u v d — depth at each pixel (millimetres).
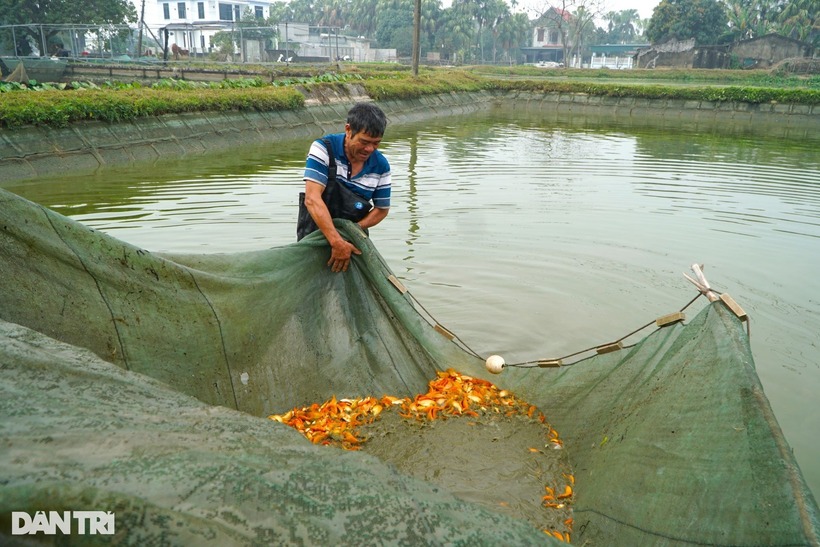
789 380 4750
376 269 4215
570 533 2984
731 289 6609
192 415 2334
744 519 2141
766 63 50469
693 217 9602
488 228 8688
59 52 32062
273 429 2377
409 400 4062
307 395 3951
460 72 36750
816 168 14781
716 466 2383
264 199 9891
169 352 3447
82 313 3170
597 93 32125
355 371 4113
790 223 9328
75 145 12523
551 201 10484
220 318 3645
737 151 17797
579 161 15102
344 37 66062
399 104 25656
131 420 2141
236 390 3701
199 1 68438
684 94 30234
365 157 4008
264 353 3863
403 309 4234
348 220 4223
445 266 7172
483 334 5535
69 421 2014
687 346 3006
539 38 101250
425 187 11516
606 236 8422
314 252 4145
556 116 28844
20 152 11492
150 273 3389
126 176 11656
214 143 15742
